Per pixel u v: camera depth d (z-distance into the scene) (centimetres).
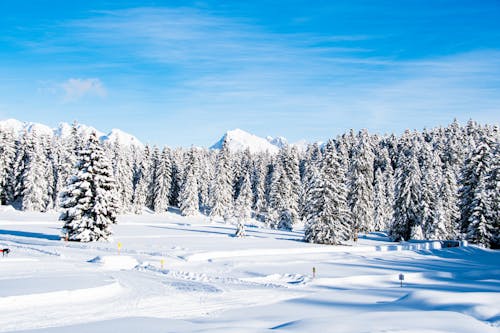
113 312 1648
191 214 8850
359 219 6200
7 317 1475
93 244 4147
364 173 6462
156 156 9900
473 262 4284
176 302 1898
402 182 6188
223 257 3678
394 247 4969
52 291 1767
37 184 7638
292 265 3406
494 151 5584
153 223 7331
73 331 1254
